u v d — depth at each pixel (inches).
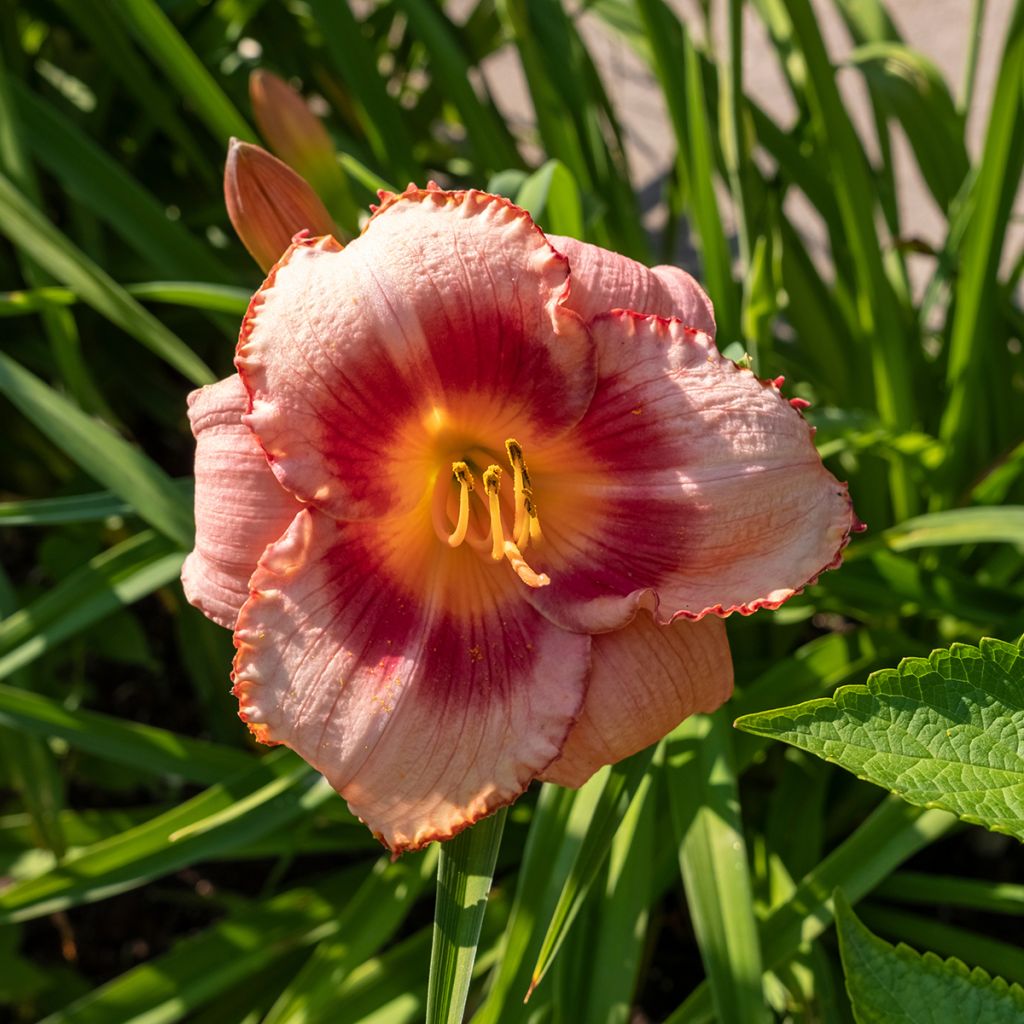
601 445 16.0
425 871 20.4
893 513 24.2
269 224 17.3
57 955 24.1
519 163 26.7
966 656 12.8
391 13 29.0
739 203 21.5
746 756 20.4
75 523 24.9
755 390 15.7
